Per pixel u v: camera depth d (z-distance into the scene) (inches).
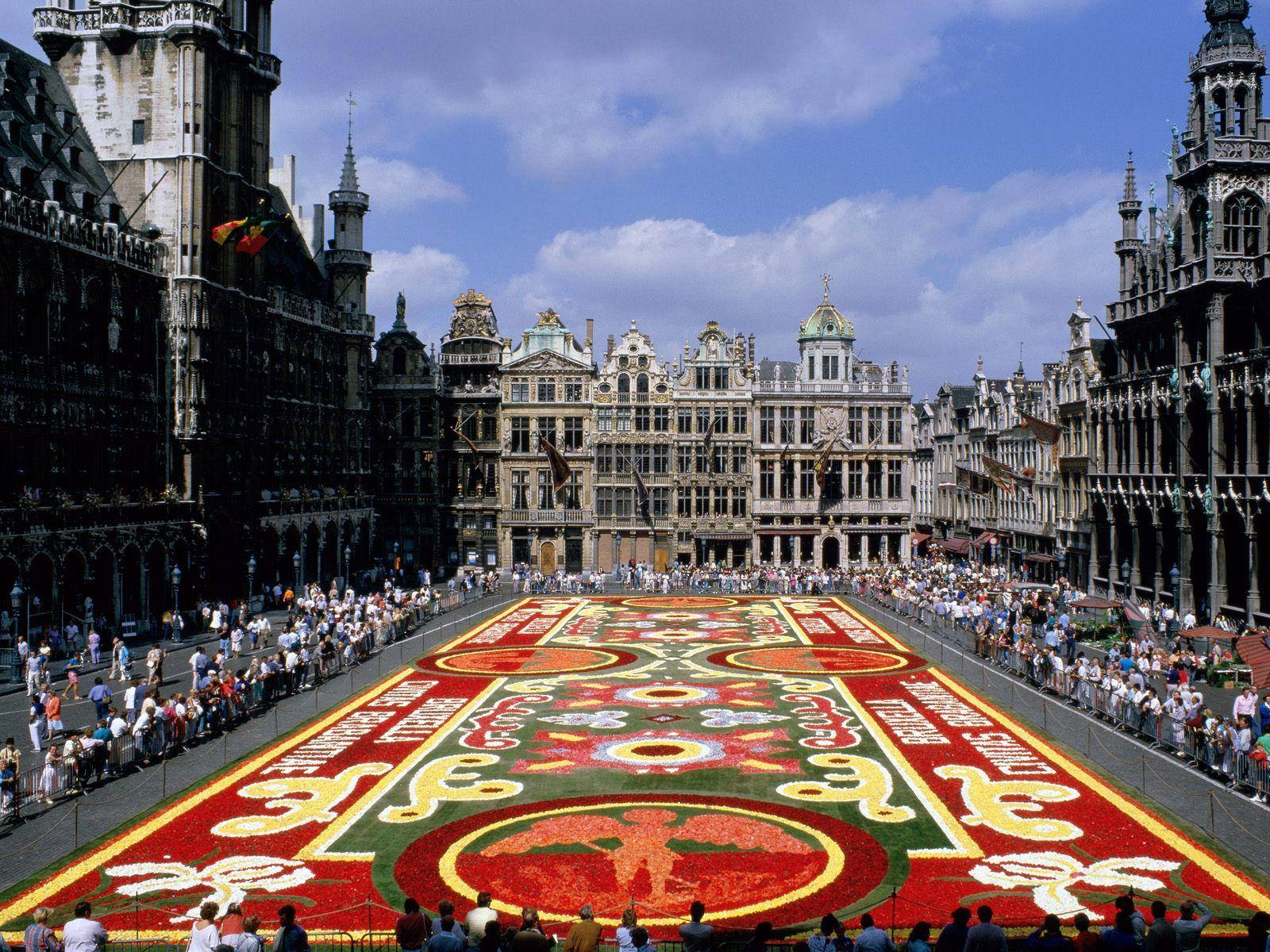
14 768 1090.1
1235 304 2229.3
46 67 2640.3
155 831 1031.0
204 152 2645.2
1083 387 3016.7
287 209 3754.9
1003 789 1152.2
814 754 1302.9
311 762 1282.0
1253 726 1240.2
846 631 2368.4
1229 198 2213.3
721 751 1321.4
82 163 2546.8
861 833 1015.0
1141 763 1237.7
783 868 927.7
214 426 2684.5
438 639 2311.8
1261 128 2228.1
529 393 3939.5
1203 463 2315.5
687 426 3976.4
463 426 3971.5
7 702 1668.3
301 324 3307.1
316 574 3336.6
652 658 2001.7
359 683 1796.3
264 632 2235.5
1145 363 2655.0
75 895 877.2
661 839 1000.9
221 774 1237.1
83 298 2252.7
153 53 2615.7
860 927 800.3
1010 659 1884.8
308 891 884.0
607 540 3951.8
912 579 3080.7
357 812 1087.6
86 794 1164.5
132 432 2425.0
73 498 2210.9
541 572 3831.2
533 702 1616.6
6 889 887.1
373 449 3981.3
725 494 3993.6
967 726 1451.8
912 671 1866.4
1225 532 2197.3
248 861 951.6
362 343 3767.2
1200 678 1777.8
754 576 3383.4
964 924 676.7
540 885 892.6
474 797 1139.9
